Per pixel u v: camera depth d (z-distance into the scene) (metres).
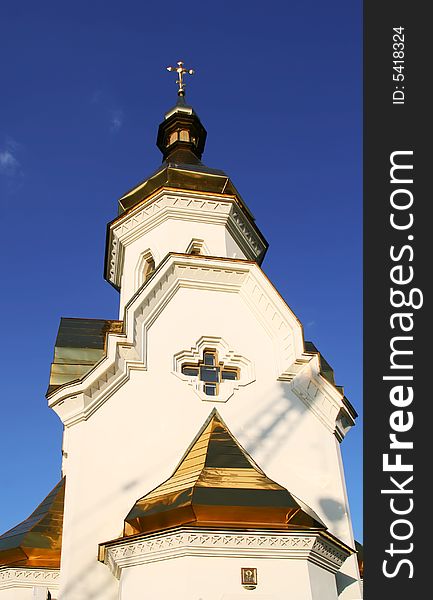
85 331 21.77
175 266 19.89
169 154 29.94
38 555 17.27
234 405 18.48
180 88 31.97
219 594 13.58
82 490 16.95
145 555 14.47
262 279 20.20
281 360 19.50
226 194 23.44
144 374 18.52
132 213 23.78
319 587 14.62
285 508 14.50
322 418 19.41
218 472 15.41
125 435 17.69
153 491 16.14
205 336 19.44
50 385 19.47
